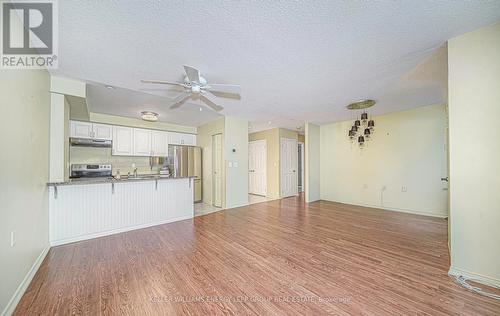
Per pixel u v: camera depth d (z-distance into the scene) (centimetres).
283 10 160
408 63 246
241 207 530
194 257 246
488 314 151
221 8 157
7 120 153
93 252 259
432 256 247
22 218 179
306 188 595
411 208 462
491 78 181
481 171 187
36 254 216
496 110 180
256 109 448
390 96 364
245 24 176
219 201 541
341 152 589
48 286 187
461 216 198
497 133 180
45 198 254
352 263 231
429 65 251
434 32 189
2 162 145
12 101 161
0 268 142
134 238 310
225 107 431
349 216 438
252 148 756
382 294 176
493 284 182
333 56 229
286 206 541
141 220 360
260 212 476
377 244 286
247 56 228
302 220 408
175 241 298
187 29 182
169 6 155
